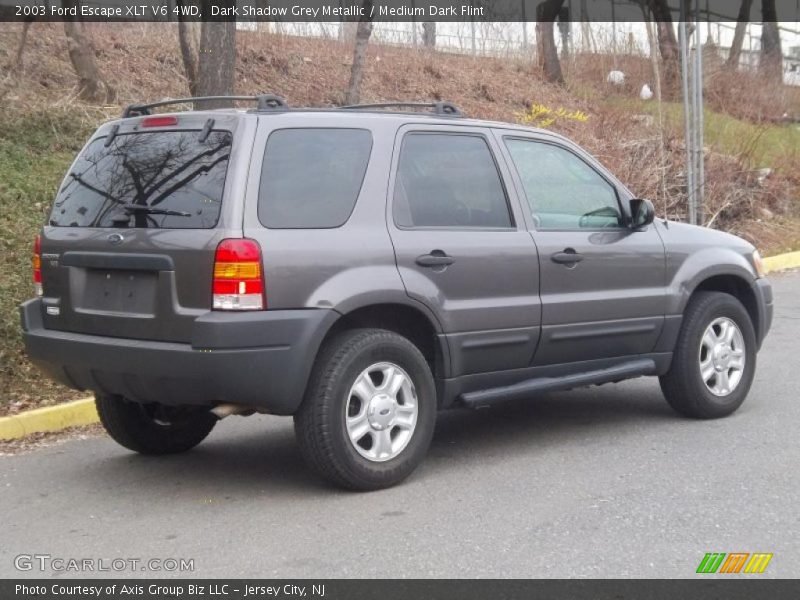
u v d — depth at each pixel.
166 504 5.45
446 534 4.84
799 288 13.18
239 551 4.68
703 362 6.95
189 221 5.14
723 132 19.41
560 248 6.20
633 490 5.48
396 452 5.52
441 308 5.62
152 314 5.16
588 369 6.45
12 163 11.02
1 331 7.91
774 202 17.09
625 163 14.91
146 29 16.08
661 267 6.71
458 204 5.88
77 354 5.42
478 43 21.92
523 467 5.98
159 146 5.46
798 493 5.39
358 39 13.34
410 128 5.80
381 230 5.48
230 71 11.35
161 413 6.35
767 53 26.73
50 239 5.72
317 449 5.24
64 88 13.47
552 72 21.31
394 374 5.48
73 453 6.57
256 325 4.96
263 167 5.18
